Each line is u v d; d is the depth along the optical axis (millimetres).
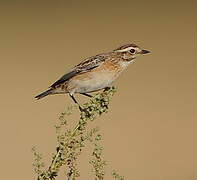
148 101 26391
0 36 36375
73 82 10469
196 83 28750
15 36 36594
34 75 29203
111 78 10664
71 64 31219
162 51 34031
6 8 42000
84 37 37156
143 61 32438
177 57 32875
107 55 10688
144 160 19766
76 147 5887
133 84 28828
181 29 37875
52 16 40969
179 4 43344
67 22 40062
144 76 29953
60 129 5934
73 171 5895
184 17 40156
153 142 21375
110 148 20781
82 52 33844
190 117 24188
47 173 5832
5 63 31281
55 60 31969
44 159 18891
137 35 37438
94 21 40750
